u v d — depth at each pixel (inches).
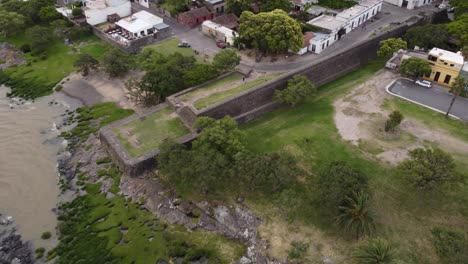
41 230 2546.8
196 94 3395.7
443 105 3368.6
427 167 2399.1
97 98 3779.5
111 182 2844.5
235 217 2529.5
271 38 3890.3
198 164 2546.8
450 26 4047.7
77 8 5034.5
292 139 3073.3
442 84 3644.2
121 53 4092.0
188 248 2385.6
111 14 5083.7
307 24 4485.7
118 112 3550.7
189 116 3147.1
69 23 4901.6
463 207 2463.1
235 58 3654.0
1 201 2753.4
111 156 3021.7
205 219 2544.3
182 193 2701.8
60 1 5531.5
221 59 3612.2
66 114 3599.9
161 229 2507.4
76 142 3260.3
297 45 3934.5
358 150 2910.9
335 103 3481.8
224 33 4434.1
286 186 2615.7
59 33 4677.7
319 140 3034.0
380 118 3238.2
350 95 3585.1
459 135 3011.8
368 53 4138.8
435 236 2281.0
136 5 5669.3
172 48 4409.5
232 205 2593.5
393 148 2913.4
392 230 2347.4
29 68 4286.4
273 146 3014.3
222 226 2497.5
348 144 2977.4
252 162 2549.2
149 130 3100.4
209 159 2613.2
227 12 4972.9
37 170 3011.8
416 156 2541.8
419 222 2386.8
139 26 4635.8
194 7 5255.9
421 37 4023.1
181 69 3614.7
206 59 4146.2
